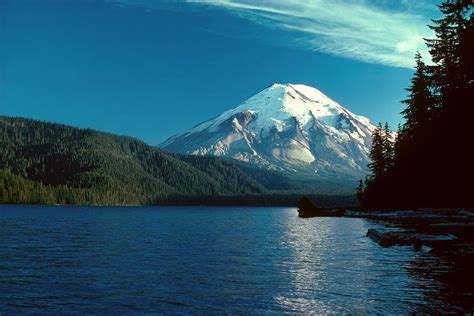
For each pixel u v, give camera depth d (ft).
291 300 51.24
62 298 53.26
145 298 52.90
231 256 93.86
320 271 71.26
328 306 48.19
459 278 61.93
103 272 72.54
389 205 297.53
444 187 204.95
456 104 186.60
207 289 57.77
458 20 178.70
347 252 97.04
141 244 125.18
